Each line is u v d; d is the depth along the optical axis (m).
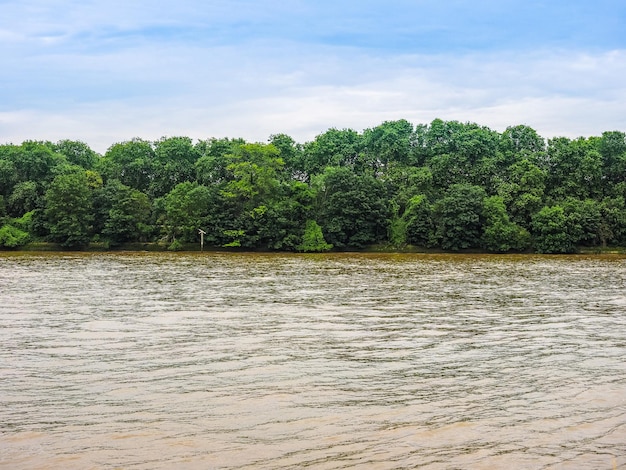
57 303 33.41
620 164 108.38
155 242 102.19
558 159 107.56
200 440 12.70
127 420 13.91
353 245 101.25
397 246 101.00
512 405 15.19
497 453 12.08
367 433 13.16
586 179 107.00
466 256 89.88
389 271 58.97
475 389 16.64
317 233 100.75
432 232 99.00
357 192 100.81
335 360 20.05
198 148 125.88
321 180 106.25
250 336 24.12
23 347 21.81
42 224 100.75
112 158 119.12
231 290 40.66
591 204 98.62
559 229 95.50
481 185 109.06
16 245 98.31
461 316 29.69
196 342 22.86
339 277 51.72
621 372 18.61
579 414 14.48
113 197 101.00
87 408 14.80
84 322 27.23
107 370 18.52
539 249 96.88
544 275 54.78
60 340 23.11
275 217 100.50
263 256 87.75
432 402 15.42
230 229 99.94
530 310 31.81
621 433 13.21
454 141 119.50
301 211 104.31
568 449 12.30
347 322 27.70
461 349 21.95
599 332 25.48
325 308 32.19
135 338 23.58
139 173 116.25
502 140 120.44
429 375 18.14
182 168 114.94
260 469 11.29
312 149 123.94
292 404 15.17
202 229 100.06
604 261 77.50
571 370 18.86
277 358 20.27
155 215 105.56
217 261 74.19
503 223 97.69
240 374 18.11
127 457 11.83
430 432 13.23
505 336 24.48
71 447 12.31
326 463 11.57
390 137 124.44
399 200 105.56
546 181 107.56
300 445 12.45
